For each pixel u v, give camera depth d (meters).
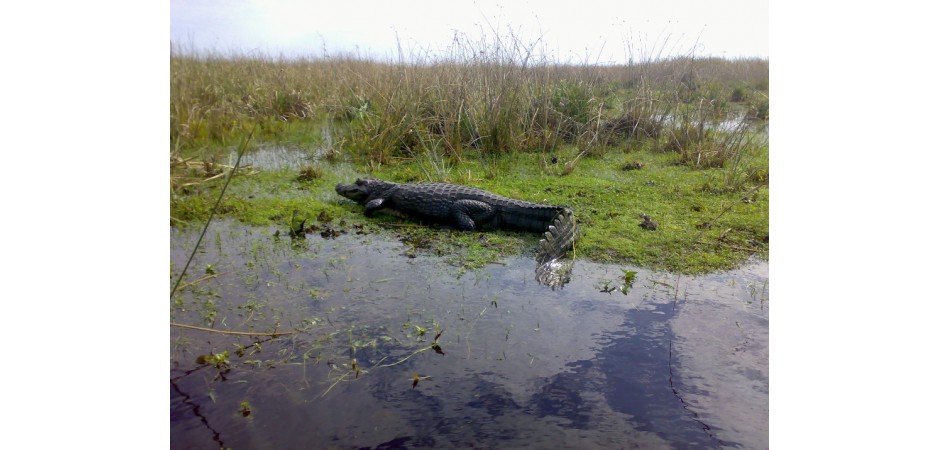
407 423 2.80
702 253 5.05
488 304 4.09
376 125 8.16
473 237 5.53
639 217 5.86
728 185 6.72
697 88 9.92
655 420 2.85
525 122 8.27
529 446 2.64
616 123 8.60
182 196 6.34
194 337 3.62
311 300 4.15
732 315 3.95
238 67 10.75
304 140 8.59
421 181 7.09
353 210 6.25
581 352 3.46
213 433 2.73
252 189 6.73
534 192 6.62
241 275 4.59
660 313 3.97
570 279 4.52
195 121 8.08
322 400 2.99
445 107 8.27
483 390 3.08
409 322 3.82
